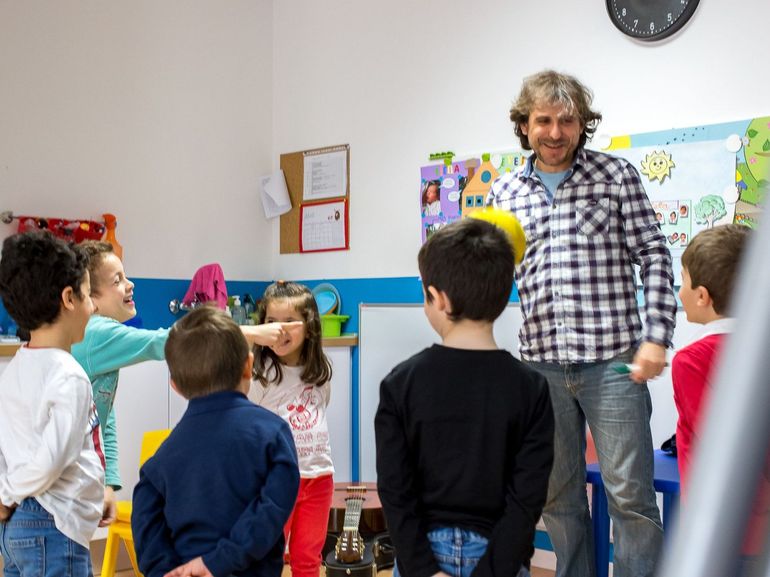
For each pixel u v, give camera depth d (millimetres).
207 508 1390
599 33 3016
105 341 1971
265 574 1467
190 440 1429
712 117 2740
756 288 172
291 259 4066
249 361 1544
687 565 180
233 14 3951
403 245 3621
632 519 1845
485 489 1299
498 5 3312
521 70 3242
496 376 1312
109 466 2016
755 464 172
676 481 1893
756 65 2648
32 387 1567
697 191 2762
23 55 3098
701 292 1629
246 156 4016
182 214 3689
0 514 1565
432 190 3508
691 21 2785
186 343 1468
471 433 1294
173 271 3643
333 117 3895
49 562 1532
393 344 3379
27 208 3094
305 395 2334
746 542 174
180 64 3699
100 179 3352
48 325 1651
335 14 3891
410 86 3609
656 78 2871
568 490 1959
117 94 3428
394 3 3670
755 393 170
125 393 2938
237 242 3963
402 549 1293
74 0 3275
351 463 3547
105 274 2148
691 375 1579
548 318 1940
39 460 1479
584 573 1982
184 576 1339
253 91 4055
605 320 1887
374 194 3729
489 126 3344
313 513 2270
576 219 1922
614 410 1858
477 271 1324
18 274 1615
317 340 2361
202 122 3797
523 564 1326
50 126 3178
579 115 1928
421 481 1345
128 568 3143
